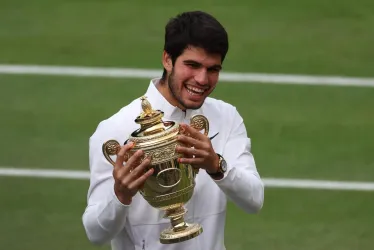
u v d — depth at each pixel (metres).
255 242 18.17
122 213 9.57
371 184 20.38
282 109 23.55
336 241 18.23
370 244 18.16
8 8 28.91
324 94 24.30
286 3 28.95
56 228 18.67
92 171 10.09
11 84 24.83
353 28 27.67
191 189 9.63
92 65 25.86
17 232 18.52
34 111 23.45
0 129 22.59
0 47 26.81
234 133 10.59
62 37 27.31
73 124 22.86
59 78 25.14
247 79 24.98
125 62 25.98
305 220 18.98
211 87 9.69
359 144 21.97
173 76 9.62
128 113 10.12
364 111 23.55
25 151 21.61
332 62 25.94
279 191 20.05
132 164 9.19
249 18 28.17
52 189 20.09
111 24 27.92
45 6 28.95
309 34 27.36
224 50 9.55
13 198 19.73
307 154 21.52
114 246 10.60
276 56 26.19
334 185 20.31
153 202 9.59
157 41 27.06
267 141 22.03
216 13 28.45
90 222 9.85
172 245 10.23
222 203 10.43
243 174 9.95
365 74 25.39
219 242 10.50
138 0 29.20
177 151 9.26
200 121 9.62
